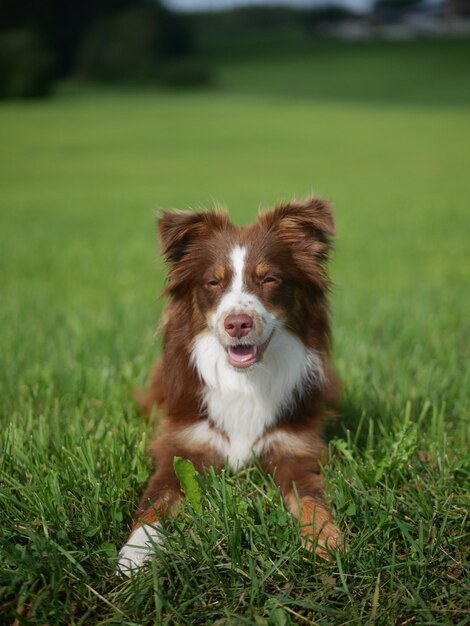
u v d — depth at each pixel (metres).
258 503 1.88
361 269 3.90
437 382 2.25
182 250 2.05
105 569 1.83
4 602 1.78
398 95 20.75
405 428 1.98
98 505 1.89
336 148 12.34
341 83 23.56
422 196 7.27
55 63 24.81
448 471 1.97
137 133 14.35
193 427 2.04
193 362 2.04
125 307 2.96
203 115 17.02
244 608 1.79
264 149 12.36
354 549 1.84
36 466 1.95
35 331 2.62
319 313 2.06
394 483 1.94
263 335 1.97
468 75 23.67
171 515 1.90
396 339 2.54
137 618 1.77
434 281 3.57
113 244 4.77
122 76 26.36
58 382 2.29
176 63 26.53
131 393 2.22
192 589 1.79
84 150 12.14
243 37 36.72
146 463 2.02
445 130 14.23
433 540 1.86
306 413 2.05
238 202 6.74
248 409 2.03
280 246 2.03
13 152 11.66
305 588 1.81
